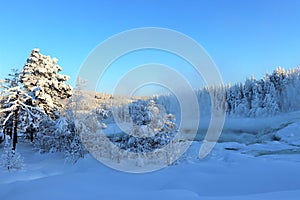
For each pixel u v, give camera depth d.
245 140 20.77
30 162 14.33
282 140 20.55
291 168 7.91
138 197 4.83
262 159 10.85
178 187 6.16
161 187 6.18
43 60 21.41
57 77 22.52
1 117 18.53
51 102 19.64
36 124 18.19
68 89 22.47
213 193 5.56
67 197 5.03
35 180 7.25
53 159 14.04
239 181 6.54
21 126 19.05
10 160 11.65
